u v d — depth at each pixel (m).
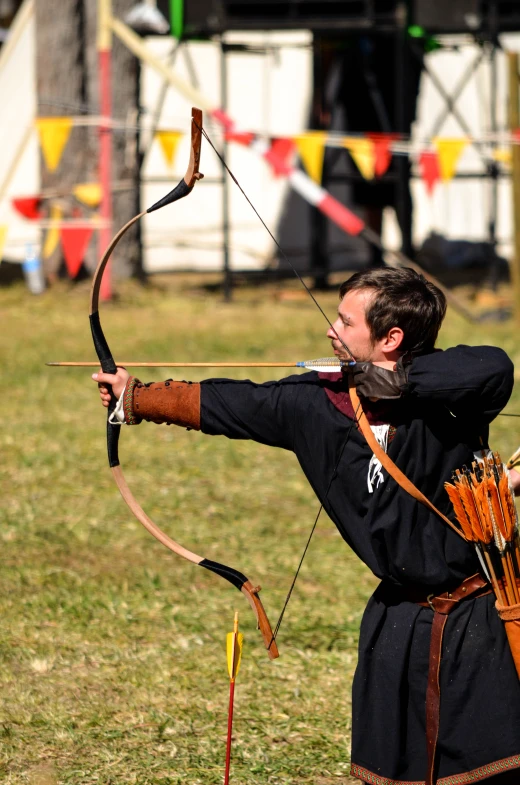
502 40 41.69
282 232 42.56
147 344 27.91
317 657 11.86
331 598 13.52
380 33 33.38
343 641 12.27
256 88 40.91
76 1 35.97
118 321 31.25
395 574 7.06
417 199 43.78
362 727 7.20
